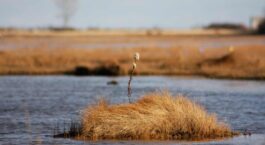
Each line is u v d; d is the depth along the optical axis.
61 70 125.94
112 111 53.50
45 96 87.50
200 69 121.94
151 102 54.28
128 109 53.44
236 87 98.44
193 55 139.38
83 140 52.41
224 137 54.25
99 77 118.62
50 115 67.94
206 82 106.88
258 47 137.38
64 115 67.94
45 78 116.19
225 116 67.00
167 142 51.56
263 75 112.12
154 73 121.56
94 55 149.50
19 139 54.00
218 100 81.31
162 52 154.25
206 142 51.84
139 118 53.00
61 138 53.66
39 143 51.69
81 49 171.12
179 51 142.38
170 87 97.94
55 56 143.50
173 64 129.50
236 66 121.06
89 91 93.62
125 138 52.44
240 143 51.66
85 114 54.31
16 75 122.44
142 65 129.25
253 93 89.94
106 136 52.66
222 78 113.44
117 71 122.00
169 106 54.16
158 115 53.31
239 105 76.38
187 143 51.38
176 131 53.41
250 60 121.62
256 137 54.50
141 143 51.06
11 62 135.75
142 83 105.50
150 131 52.88
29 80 111.94
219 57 134.50
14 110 72.31
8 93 91.56
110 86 100.56
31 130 58.25
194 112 54.41
